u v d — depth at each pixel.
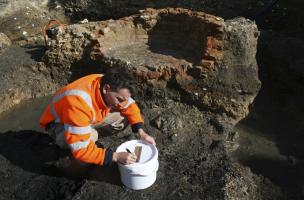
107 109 3.42
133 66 4.75
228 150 4.33
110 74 3.21
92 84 3.30
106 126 3.99
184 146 4.25
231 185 3.72
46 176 3.79
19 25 6.64
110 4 7.04
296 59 5.38
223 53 4.56
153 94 4.78
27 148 4.11
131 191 3.58
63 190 3.63
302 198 3.83
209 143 4.31
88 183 3.65
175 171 3.85
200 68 4.55
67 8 7.20
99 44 5.05
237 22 4.62
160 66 4.68
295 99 5.04
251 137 4.55
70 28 5.21
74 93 3.25
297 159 4.29
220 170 3.89
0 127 4.92
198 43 4.93
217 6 6.75
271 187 3.93
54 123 3.62
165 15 5.11
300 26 6.32
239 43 4.52
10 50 5.76
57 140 3.65
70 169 3.84
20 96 5.27
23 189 3.67
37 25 6.80
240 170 4.00
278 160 4.27
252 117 4.80
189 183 3.71
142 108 4.73
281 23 6.50
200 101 4.69
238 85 4.60
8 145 4.14
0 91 5.11
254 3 6.73
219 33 4.57
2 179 3.76
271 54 5.56
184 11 5.00
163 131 4.41
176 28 5.12
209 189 3.64
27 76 5.36
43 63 5.36
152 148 3.56
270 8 6.62
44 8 7.13
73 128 3.23
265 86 5.25
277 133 4.61
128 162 3.37
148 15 5.15
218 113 4.70
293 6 6.59
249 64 4.61
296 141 4.50
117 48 5.14
